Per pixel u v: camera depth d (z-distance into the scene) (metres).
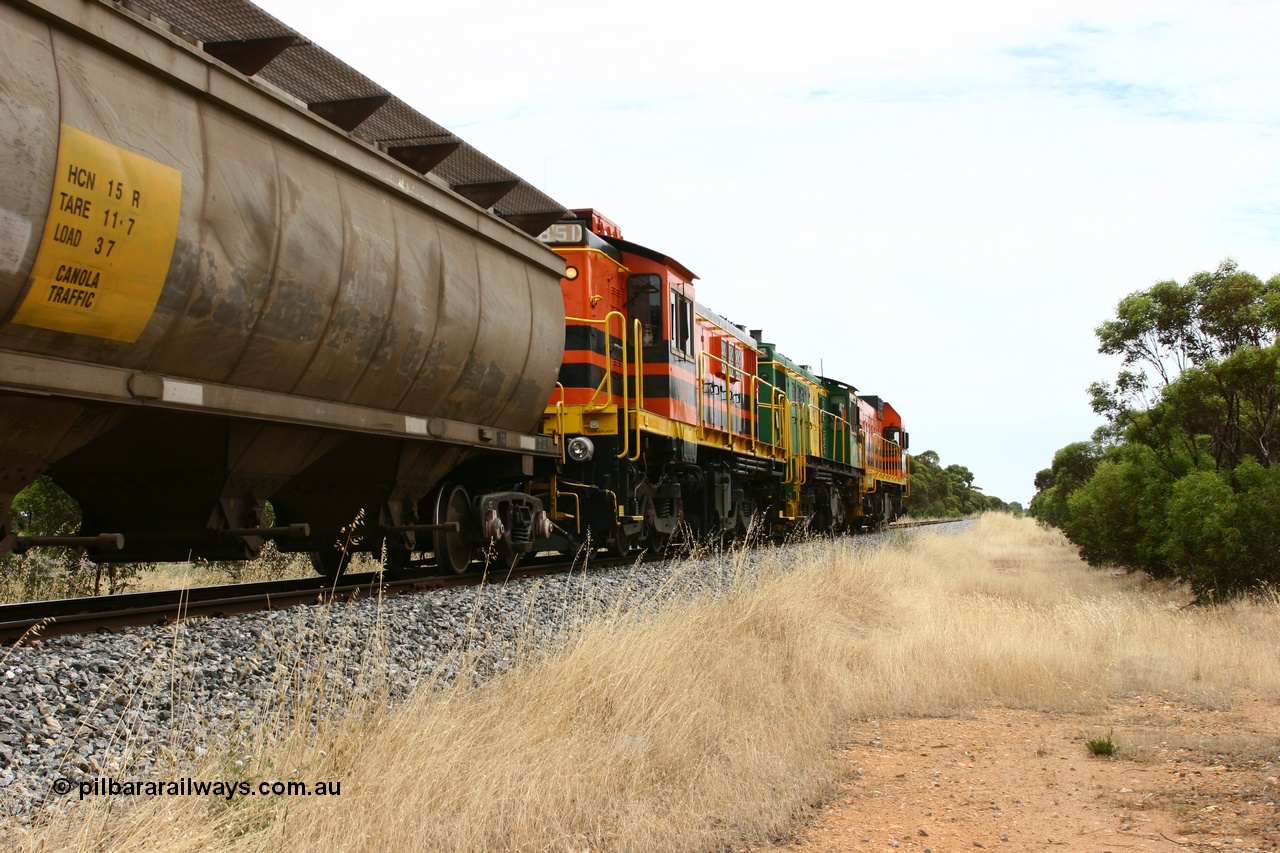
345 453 9.70
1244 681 9.27
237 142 7.27
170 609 7.53
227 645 6.54
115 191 6.09
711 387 18.52
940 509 74.50
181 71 6.74
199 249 6.78
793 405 24.62
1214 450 15.89
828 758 6.48
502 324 11.01
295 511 10.41
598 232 15.80
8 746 4.61
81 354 6.29
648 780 5.61
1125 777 6.20
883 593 13.40
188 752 4.85
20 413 6.20
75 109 5.90
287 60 8.18
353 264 8.38
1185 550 13.52
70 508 14.79
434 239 9.87
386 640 7.04
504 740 5.57
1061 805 5.63
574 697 6.44
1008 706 8.45
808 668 8.64
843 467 29.88
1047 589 16.98
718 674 7.74
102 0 6.12
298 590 9.65
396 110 9.23
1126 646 10.46
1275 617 11.30
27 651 5.83
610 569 12.49
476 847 4.53
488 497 11.58
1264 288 15.13
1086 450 34.44
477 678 6.84
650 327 15.52
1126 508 16.88
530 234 12.94
